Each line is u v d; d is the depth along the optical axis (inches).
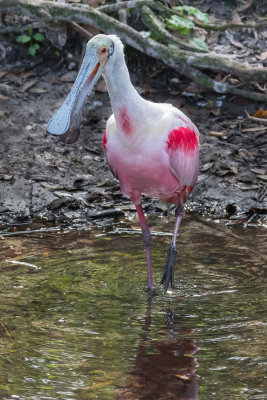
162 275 364.8
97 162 500.1
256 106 553.3
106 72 317.7
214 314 318.7
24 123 528.7
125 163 334.3
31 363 274.8
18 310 321.4
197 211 456.1
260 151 504.4
